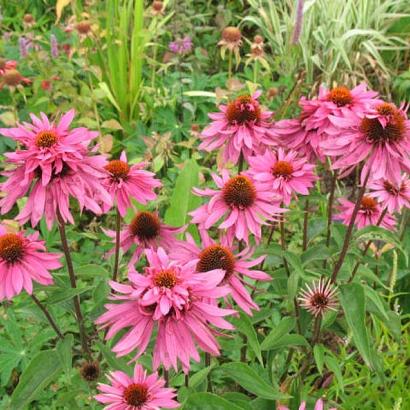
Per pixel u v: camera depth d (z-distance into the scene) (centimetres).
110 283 44
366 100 59
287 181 60
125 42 119
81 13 125
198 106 123
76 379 58
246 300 51
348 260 59
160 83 128
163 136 103
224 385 75
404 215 85
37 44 126
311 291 59
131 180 58
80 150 48
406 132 50
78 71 124
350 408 71
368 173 53
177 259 52
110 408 46
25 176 46
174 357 42
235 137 63
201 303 44
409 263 86
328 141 53
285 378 72
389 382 75
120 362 54
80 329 58
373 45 135
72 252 93
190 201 82
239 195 56
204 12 158
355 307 55
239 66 148
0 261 48
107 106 124
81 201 47
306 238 68
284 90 122
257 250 58
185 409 51
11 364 76
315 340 62
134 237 61
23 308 58
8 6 153
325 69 136
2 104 118
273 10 142
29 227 98
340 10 141
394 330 62
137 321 44
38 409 73
